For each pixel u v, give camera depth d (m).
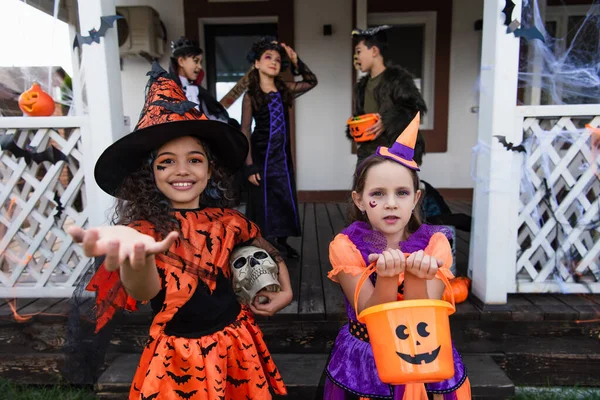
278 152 2.88
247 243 1.56
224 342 1.38
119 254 0.97
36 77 3.22
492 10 2.15
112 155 1.38
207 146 1.50
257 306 1.47
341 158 5.30
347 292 1.37
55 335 2.34
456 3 4.90
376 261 1.14
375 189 1.36
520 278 2.43
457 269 2.86
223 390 1.32
